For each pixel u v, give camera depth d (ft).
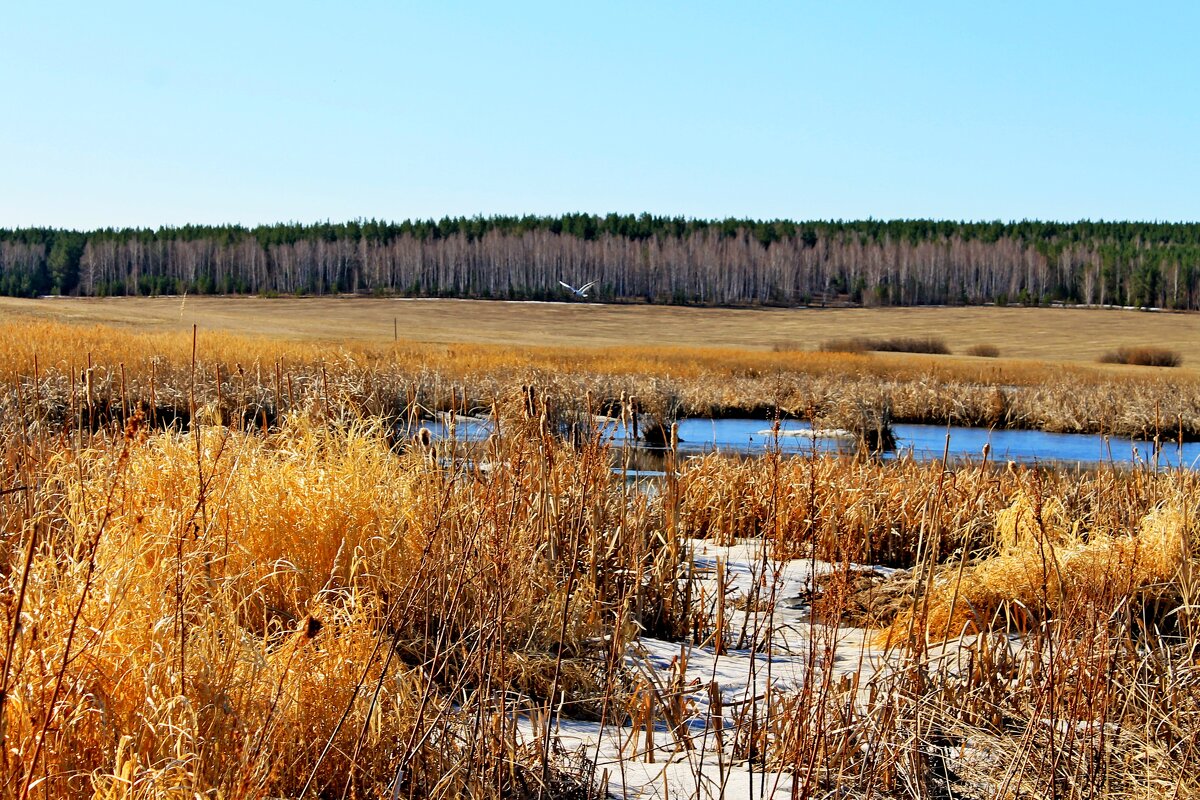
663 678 17.60
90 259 413.80
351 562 16.22
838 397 90.74
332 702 11.83
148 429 18.71
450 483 15.84
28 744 8.99
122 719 10.32
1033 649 16.16
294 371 66.44
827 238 497.87
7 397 29.35
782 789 13.21
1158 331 342.85
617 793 12.78
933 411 98.89
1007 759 13.88
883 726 13.75
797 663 19.27
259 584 15.12
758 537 31.07
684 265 440.86
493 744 11.96
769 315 390.83
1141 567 19.94
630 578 21.93
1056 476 35.45
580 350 170.09
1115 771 13.55
